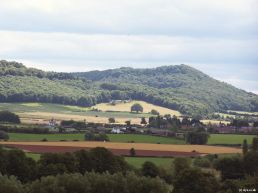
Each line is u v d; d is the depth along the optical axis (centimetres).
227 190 12706
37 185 12131
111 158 15038
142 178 13050
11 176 12275
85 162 14688
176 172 15550
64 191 12081
